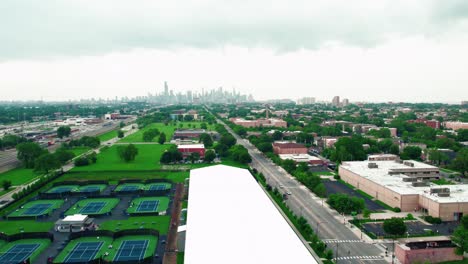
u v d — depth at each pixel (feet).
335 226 380.99
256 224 295.28
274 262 233.76
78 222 375.04
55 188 542.57
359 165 611.47
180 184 556.92
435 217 394.32
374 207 448.24
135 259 309.63
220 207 334.65
